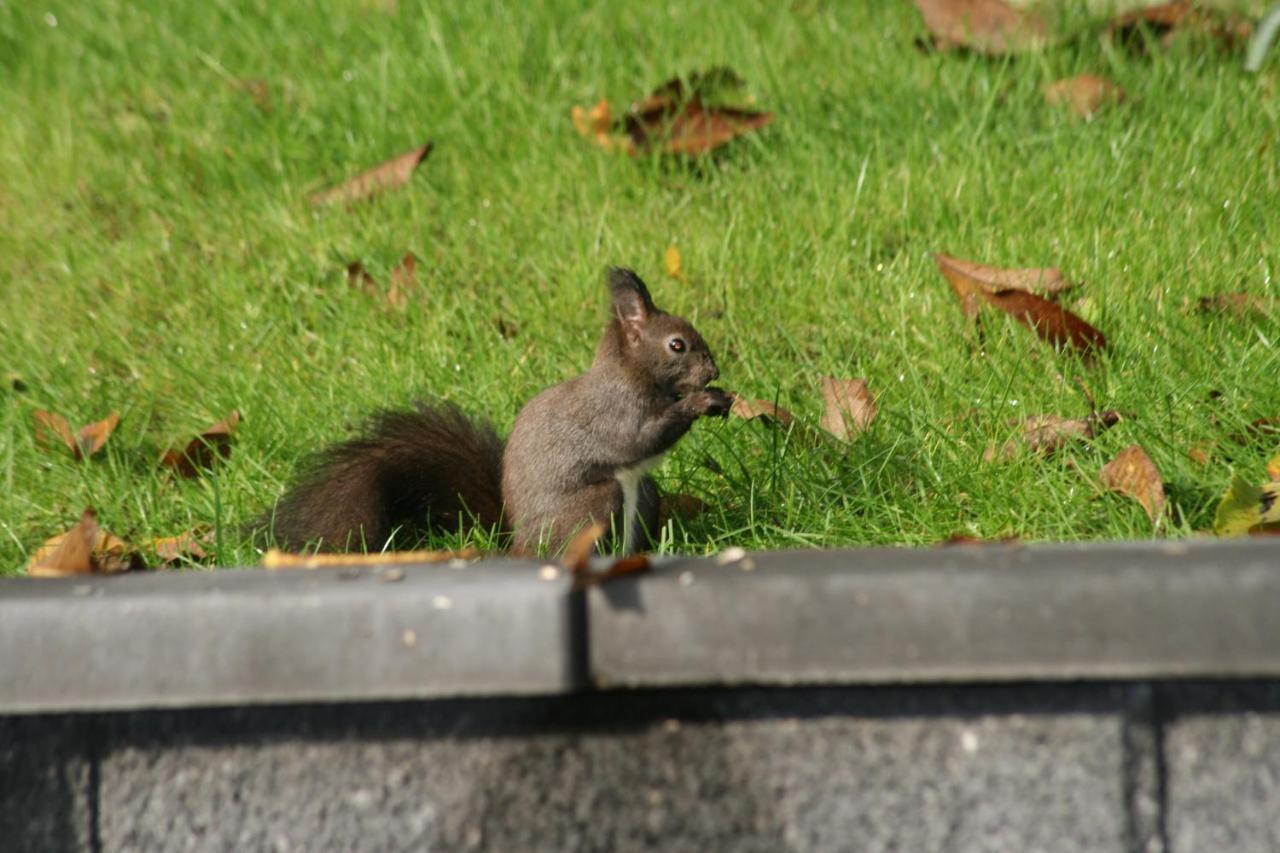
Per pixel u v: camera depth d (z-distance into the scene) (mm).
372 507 7328
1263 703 4562
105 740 4906
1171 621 4461
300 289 10016
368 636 4648
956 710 4625
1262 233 9062
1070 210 9508
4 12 13859
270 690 4684
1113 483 6664
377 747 4801
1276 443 7039
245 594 4711
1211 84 10836
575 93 11852
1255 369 7461
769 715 4684
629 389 7375
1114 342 8117
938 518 6852
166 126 12227
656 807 4738
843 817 4684
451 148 11414
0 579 5070
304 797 4840
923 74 11477
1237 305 8109
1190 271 8570
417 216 10562
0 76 13133
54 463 8500
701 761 4711
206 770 4867
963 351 8336
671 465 7969
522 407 8180
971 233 9531
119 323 9992
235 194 11383
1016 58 11586
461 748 4777
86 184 11555
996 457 7082
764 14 12641
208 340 9648
